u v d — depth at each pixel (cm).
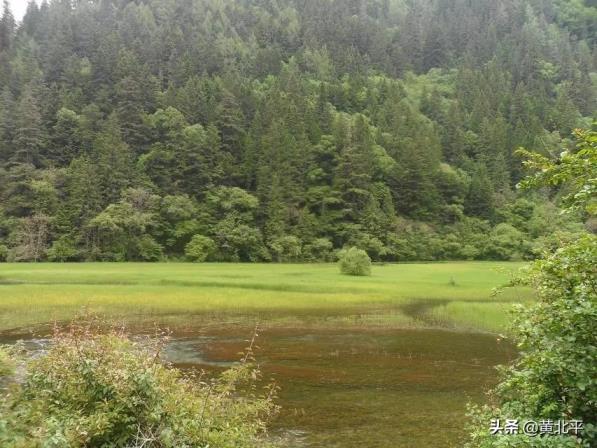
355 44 16588
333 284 4341
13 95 10044
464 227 9519
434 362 1870
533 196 10138
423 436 1116
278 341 2262
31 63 10850
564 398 650
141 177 8719
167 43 12544
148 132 9638
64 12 14062
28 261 7244
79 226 7881
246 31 16325
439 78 15862
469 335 2427
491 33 16862
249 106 10938
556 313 651
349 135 9850
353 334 2441
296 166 9300
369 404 1352
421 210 9738
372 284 4406
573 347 610
